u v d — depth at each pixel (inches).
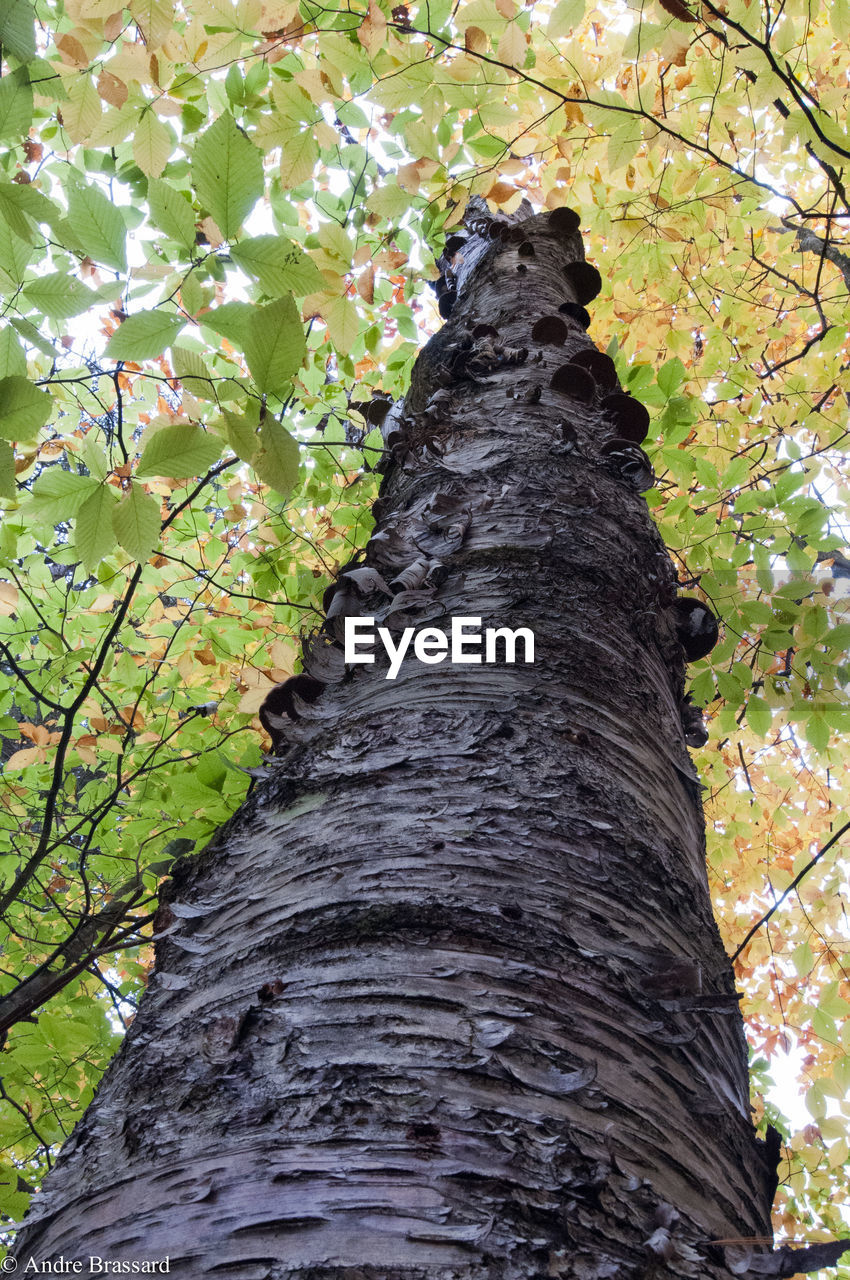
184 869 56.7
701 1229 33.4
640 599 75.0
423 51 99.4
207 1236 29.4
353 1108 32.5
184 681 181.3
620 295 212.4
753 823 226.4
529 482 80.8
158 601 173.0
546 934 41.1
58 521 57.0
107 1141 37.0
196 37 100.2
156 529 55.4
